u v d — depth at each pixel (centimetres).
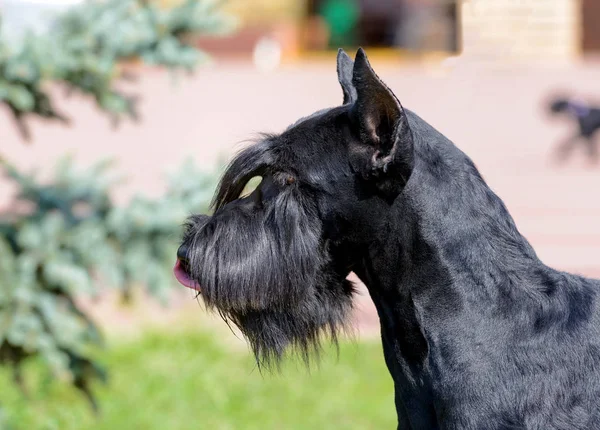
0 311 1021
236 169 713
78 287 1039
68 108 1873
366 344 1638
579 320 656
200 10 1080
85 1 1064
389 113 647
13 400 1330
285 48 2467
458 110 1953
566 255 1938
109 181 1121
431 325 665
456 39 2352
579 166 1934
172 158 1903
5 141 1867
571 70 1952
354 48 2645
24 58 998
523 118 1947
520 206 1947
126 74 1130
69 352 1088
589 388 639
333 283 718
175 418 1320
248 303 700
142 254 1071
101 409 1298
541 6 2150
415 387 678
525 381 636
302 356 770
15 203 1135
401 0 2616
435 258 664
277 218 696
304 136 694
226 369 1531
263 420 1317
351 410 1353
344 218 682
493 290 659
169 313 1792
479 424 636
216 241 706
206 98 1930
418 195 666
